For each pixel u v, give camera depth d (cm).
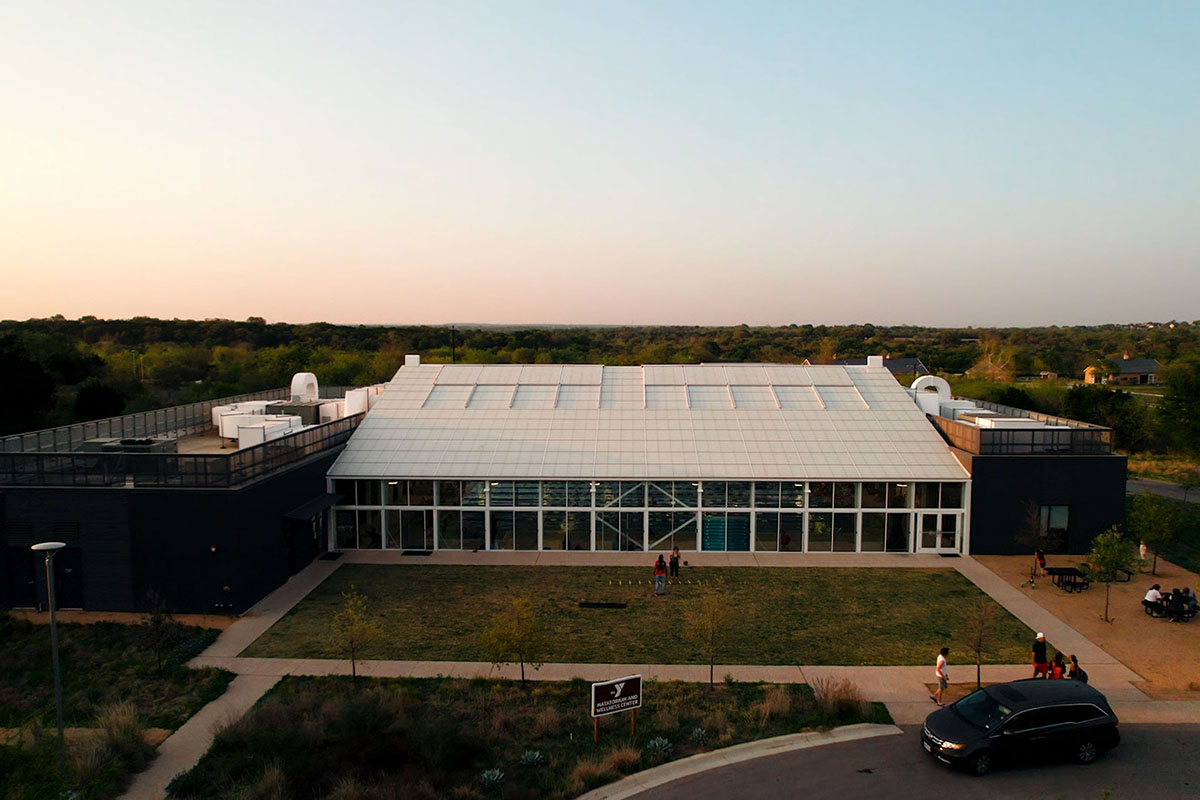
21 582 2814
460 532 3612
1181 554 3603
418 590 3056
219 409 4284
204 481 2791
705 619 2248
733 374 4472
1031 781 1719
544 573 3266
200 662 2380
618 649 2505
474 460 3675
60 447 3334
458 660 2417
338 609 2834
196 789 1681
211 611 2783
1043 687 1877
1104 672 2314
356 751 1791
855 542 3569
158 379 8681
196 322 14112
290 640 2553
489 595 3003
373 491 3612
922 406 4403
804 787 1698
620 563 3406
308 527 3391
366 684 2238
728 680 2266
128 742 1814
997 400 7400
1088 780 1722
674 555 3203
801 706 2097
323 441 3591
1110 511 3497
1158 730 1959
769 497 3556
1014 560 3456
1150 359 13062
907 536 3572
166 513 2775
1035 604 2903
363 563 3403
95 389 6256
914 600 2947
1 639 2523
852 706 2042
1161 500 3434
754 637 2600
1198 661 2391
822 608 2861
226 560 2772
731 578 3200
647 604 2909
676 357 11881
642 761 1819
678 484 3556
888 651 2484
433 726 1848
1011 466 3491
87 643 2509
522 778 1747
